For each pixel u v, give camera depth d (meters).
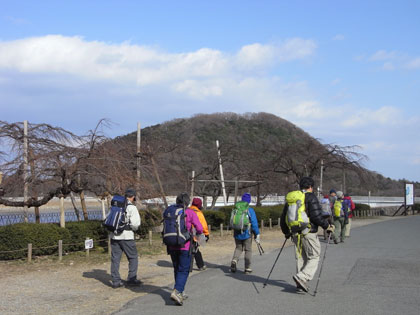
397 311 5.90
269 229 20.59
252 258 11.42
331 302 6.43
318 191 28.30
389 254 11.95
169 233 6.48
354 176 31.47
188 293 7.21
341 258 11.16
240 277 8.62
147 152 16.09
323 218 7.00
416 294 6.94
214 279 8.42
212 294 7.09
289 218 7.02
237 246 9.21
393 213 42.69
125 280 8.20
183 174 20.36
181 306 6.32
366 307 6.11
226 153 26.12
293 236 7.13
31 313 5.92
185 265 6.49
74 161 11.68
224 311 6.00
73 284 7.85
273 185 26.59
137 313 5.96
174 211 6.64
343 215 14.72
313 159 28.52
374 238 16.80
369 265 9.99
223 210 20.92
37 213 12.43
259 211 21.33
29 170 11.34
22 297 6.82
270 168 27.05
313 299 6.64
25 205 11.58
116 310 6.14
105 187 12.50
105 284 7.90
